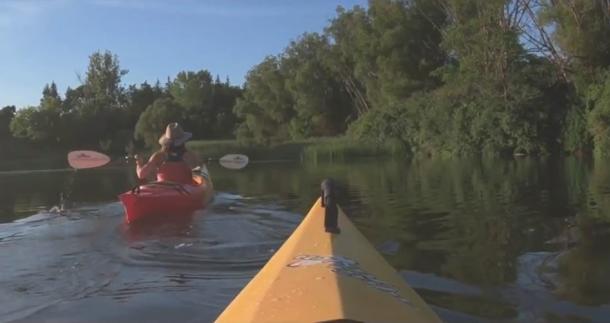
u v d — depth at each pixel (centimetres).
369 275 312
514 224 646
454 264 469
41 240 608
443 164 2178
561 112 2802
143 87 8306
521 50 2970
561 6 2762
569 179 1231
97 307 381
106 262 498
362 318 235
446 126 3106
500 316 344
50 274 465
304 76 5144
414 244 550
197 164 849
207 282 432
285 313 240
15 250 555
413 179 1373
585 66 2778
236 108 5994
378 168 2014
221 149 4028
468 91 3120
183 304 383
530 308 355
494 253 504
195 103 7150
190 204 774
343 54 4762
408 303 277
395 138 3481
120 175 2052
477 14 3319
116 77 8206
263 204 871
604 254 484
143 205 713
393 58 3944
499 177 1363
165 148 827
